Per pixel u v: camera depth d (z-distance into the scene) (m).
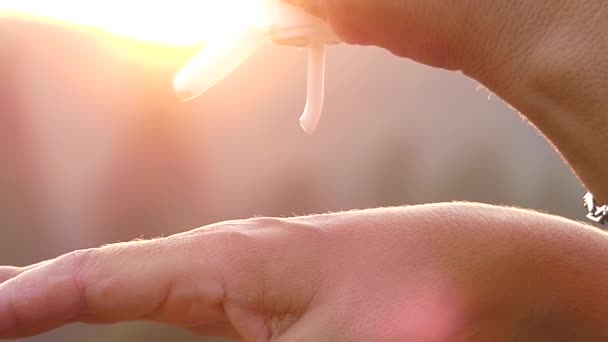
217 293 0.62
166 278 0.62
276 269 0.62
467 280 0.63
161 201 2.36
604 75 0.57
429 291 0.62
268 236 0.63
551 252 0.65
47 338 1.77
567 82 0.57
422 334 0.62
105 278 0.62
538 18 0.57
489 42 0.58
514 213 0.66
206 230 0.63
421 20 0.58
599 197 0.60
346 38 0.59
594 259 0.65
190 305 0.62
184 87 0.60
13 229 2.26
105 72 2.36
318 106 0.61
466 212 0.65
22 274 0.62
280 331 0.62
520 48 0.58
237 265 0.62
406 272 0.62
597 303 0.65
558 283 0.65
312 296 0.62
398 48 0.59
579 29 0.57
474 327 0.63
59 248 2.27
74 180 2.32
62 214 2.29
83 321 0.62
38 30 2.28
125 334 1.77
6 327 0.61
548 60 0.57
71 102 2.37
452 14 0.58
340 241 0.63
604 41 0.57
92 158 2.37
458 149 2.67
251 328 0.62
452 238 0.63
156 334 1.71
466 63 0.59
